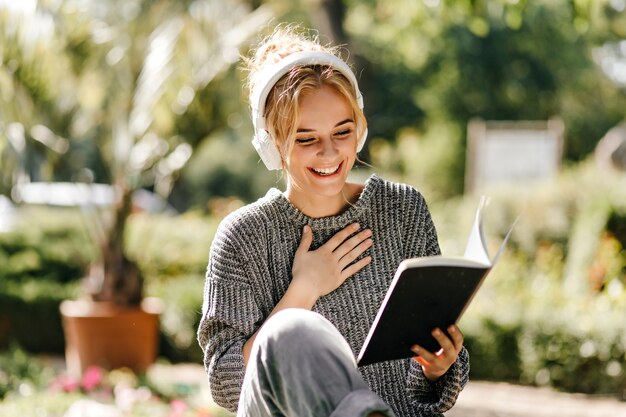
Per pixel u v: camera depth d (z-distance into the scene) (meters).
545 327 8.30
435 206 14.69
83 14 8.05
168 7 8.03
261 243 2.49
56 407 6.22
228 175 30.81
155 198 22.12
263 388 2.05
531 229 11.20
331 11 15.31
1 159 8.09
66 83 8.27
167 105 8.12
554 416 7.14
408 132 24.20
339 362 2.00
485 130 14.12
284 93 2.36
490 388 8.29
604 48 26.33
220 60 8.05
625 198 9.40
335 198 2.52
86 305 8.25
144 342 8.30
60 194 14.04
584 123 26.00
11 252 11.46
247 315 2.42
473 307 8.93
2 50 7.75
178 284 10.64
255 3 8.50
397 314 2.14
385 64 23.56
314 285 2.43
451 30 21.69
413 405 2.45
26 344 10.65
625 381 7.89
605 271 9.22
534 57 23.34
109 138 8.51
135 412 6.29
